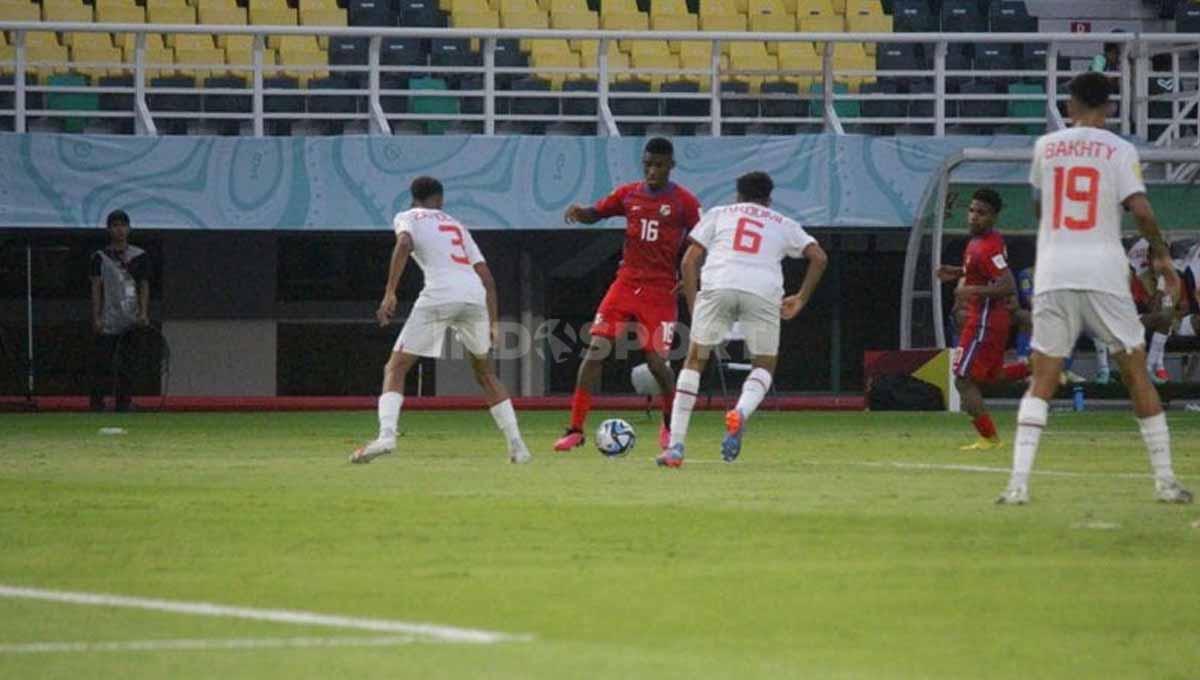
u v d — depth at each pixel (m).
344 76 95.12
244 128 92.94
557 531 32.00
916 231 84.38
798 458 50.34
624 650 21.44
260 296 91.56
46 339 90.50
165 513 34.81
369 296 92.56
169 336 90.88
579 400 52.16
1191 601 25.06
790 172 86.25
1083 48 103.12
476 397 90.88
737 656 21.19
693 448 54.94
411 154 84.56
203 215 83.62
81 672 19.91
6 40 95.00
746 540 30.91
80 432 63.84
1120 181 35.41
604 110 86.94
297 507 35.75
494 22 99.31
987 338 54.09
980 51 99.94
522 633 22.47
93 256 80.75
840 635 22.61
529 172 85.06
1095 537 31.28
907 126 96.44
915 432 64.62
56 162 82.94
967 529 32.38
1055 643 22.22
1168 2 106.31
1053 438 60.91
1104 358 86.06
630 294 51.56
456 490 39.50
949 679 20.09
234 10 97.00
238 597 24.98
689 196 51.38
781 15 101.12
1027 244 88.25
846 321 94.81
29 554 29.05
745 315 45.81
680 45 99.31
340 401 87.25
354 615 23.64
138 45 84.75
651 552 29.47
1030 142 87.50
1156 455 37.16
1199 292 79.12
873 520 33.72
